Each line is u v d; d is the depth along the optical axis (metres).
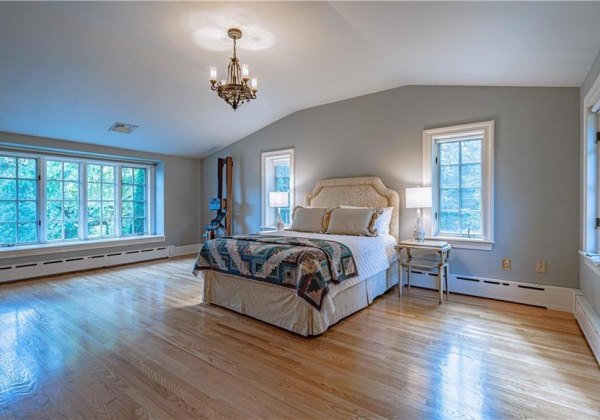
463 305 3.29
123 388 1.85
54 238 5.02
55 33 2.80
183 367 2.09
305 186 5.06
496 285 3.44
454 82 3.55
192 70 3.61
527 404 1.69
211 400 1.74
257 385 1.88
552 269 3.15
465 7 1.94
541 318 2.90
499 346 2.35
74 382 1.92
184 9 2.54
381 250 3.52
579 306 2.71
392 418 1.59
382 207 4.15
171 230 6.28
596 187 2.71
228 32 2.85
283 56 3.32
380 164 4.27
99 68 3.38
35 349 2.34
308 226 4.25
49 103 3.80
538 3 1.76
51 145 4.65
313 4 2.42
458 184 3.76
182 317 3.00
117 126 4.66
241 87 2.84
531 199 3.24
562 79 2.87
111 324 2.82
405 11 2.17
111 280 4.43
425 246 3.40
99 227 5.55
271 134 5.50
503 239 3.40
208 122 5.11
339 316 2.84
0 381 1.93
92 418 1.60
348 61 3.40
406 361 2.15
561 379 1.92
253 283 2.97
